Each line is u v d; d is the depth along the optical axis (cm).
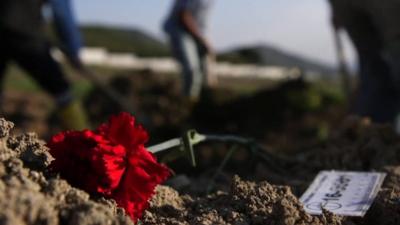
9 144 166
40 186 141
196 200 203
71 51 598
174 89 806
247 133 677
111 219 135
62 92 579
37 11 549
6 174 139
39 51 552
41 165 159
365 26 454
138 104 771
